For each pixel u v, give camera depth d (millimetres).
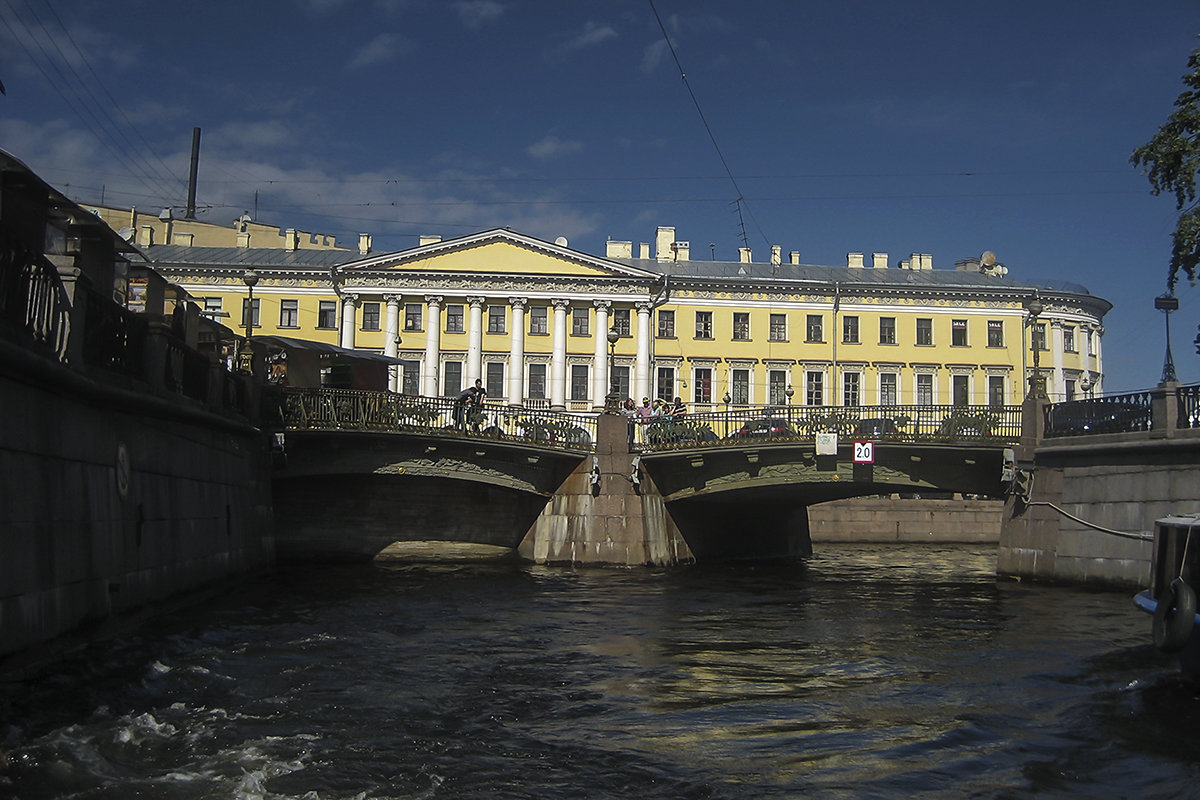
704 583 29609
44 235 17328
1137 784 9891
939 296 65625
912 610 23219
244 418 27031
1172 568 14836
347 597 24297
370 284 61969
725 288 64500
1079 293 66938
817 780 10031
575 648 17625
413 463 31766
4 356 11266
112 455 16016
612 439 33719
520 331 62781
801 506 45500
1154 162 26766
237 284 61969
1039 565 28094
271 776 9844
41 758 10008
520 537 34781
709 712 12852
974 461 30000
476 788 9711
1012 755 10844
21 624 12430
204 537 22344
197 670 14578
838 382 64875
